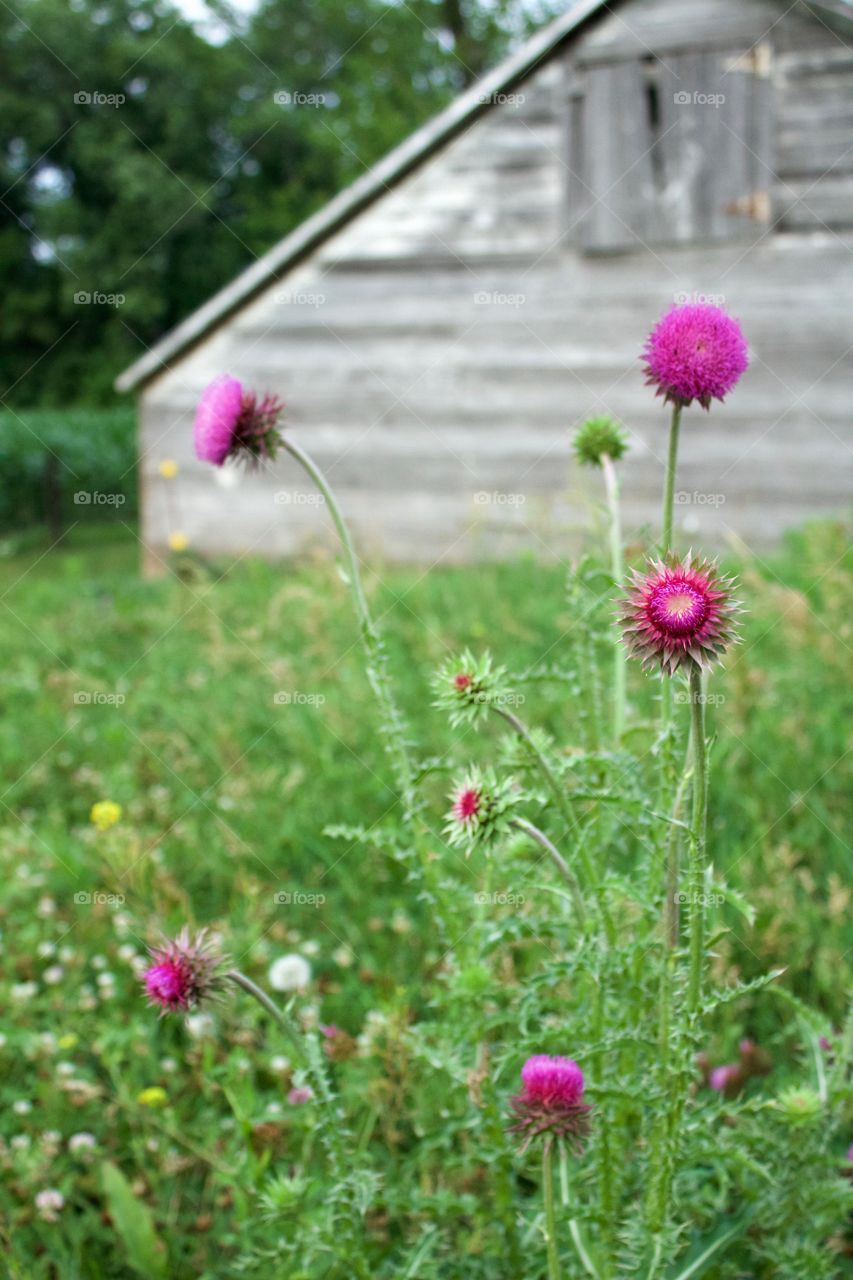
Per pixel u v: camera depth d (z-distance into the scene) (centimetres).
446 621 727
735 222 1156
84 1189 275
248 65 3338
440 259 1250
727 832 405
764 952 306
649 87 1212
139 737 569
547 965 208
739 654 482
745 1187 218
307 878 410
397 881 408
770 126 1141
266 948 353
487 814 195
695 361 186
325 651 623
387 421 1275
